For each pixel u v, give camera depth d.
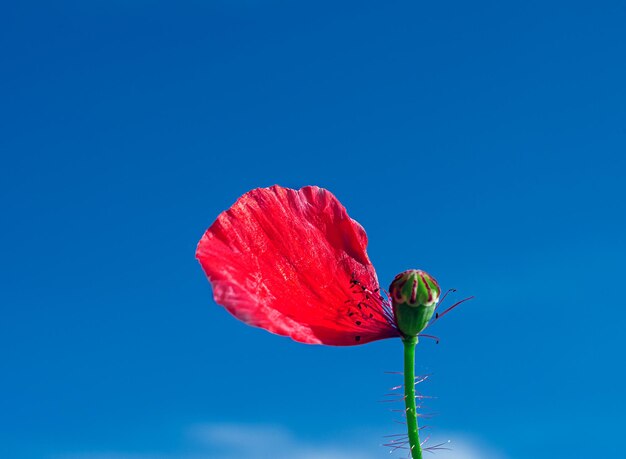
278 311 0.28
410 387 0.29
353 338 0.29
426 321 0.29
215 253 0.28
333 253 0.30
